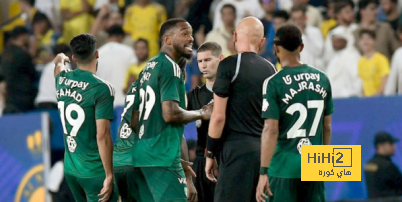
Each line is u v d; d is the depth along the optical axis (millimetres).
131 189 22578
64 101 22000
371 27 40625
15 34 43062
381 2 42656
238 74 21703
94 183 22047
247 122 21891
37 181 34156
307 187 21062
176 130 22000
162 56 21953
